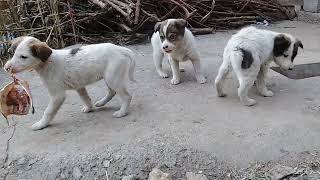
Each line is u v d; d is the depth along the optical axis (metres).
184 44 1.52
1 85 1.69
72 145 1.19
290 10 2.88
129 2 2.33
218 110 1.37
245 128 1.25
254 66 1.35
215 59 1.90
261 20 2.74
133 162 1.12
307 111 1.35
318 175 1.05
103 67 1.29
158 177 1.05
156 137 1.21
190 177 1.06
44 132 1.28
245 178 1.06
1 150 1.19
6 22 2.35
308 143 1.17
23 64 1.19
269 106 1.40
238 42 1.36
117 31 2.42
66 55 1.27
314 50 2.05
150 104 1.44
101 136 1.23
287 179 1.05
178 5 2.45
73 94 1.55
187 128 1.26
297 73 1.73
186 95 1.51
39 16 2.33
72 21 2.26
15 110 1.23
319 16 2.90
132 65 1.33
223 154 1.13
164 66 1.84
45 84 1.27
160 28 1.51
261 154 1.13
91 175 1.10
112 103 1.47
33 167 1.13
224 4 2.71
